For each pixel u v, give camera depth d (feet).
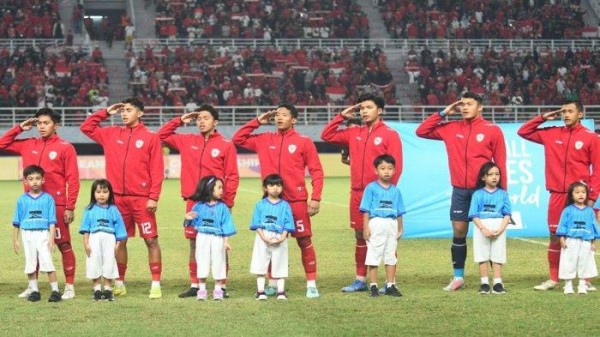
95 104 152.87
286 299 39.91
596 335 31.94
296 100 158.71
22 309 37.50
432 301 38.93
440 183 65.21
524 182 64.80
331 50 173.17
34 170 39.65
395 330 32.91
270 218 40.04
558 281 42.63
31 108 144.77
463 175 42.27
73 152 41.22
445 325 33.73
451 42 175.73
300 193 41.57
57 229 40.70
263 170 42.19
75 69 159.74
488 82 164.96
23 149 41.68
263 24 176.76
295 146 41.70
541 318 34.88
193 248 41.11
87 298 40.47
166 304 38.65
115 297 40.83
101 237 39.73
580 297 39.68
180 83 160.56
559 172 42.11
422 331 32.71
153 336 32.07
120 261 41.42
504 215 41.19
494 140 42.16
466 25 182.19
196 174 42.11
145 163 41.52
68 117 149.38
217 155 41.93
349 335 32.12
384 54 172.35
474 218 41.14
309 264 41.01
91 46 170.09
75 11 174.40
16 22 169.68
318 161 42.04
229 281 46.01
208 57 165.78
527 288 42.63
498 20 182.09
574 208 40.75
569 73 166.20
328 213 85.76
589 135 41.73
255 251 40.09
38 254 39.58
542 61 169.48
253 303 38.86
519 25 180.96
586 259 40.68
